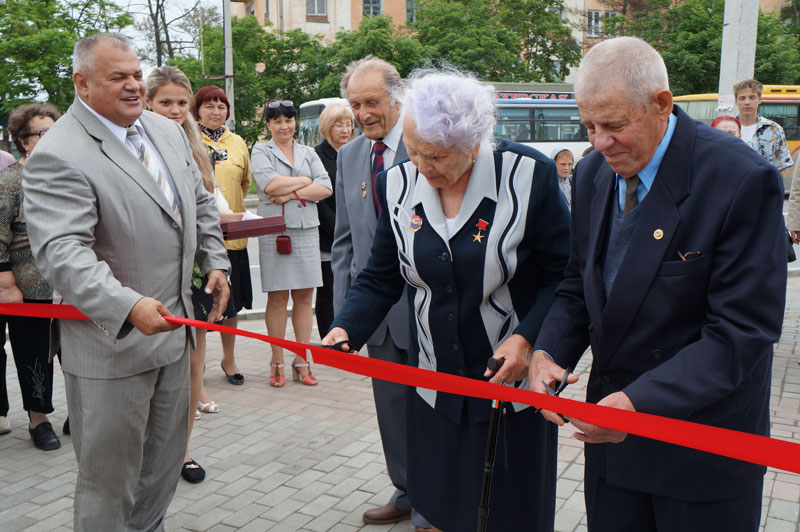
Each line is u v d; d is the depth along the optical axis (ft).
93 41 8.46
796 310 25.09
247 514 11.41
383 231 8.21
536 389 6.55
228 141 17.08
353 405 16.42
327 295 18.70
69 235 8.16
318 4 108.88
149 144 9.37
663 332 5.84
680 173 5.64
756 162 5.41
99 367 8.81
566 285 6.96
